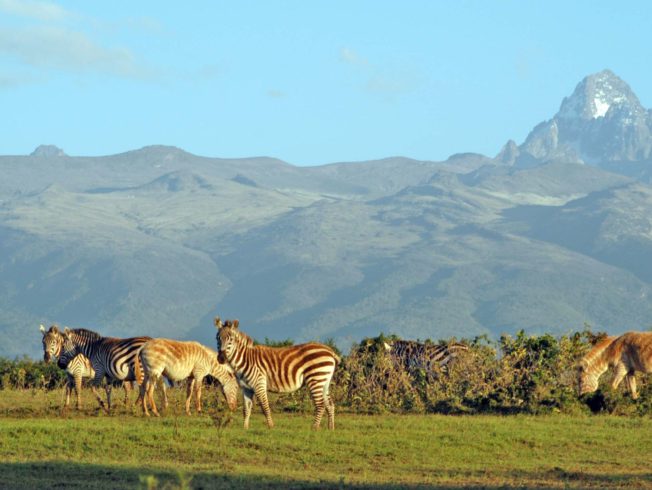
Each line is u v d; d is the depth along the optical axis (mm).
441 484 44594
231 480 44656
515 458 51531
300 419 62844
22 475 45281
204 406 69188
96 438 53656
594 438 56125
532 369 70125
